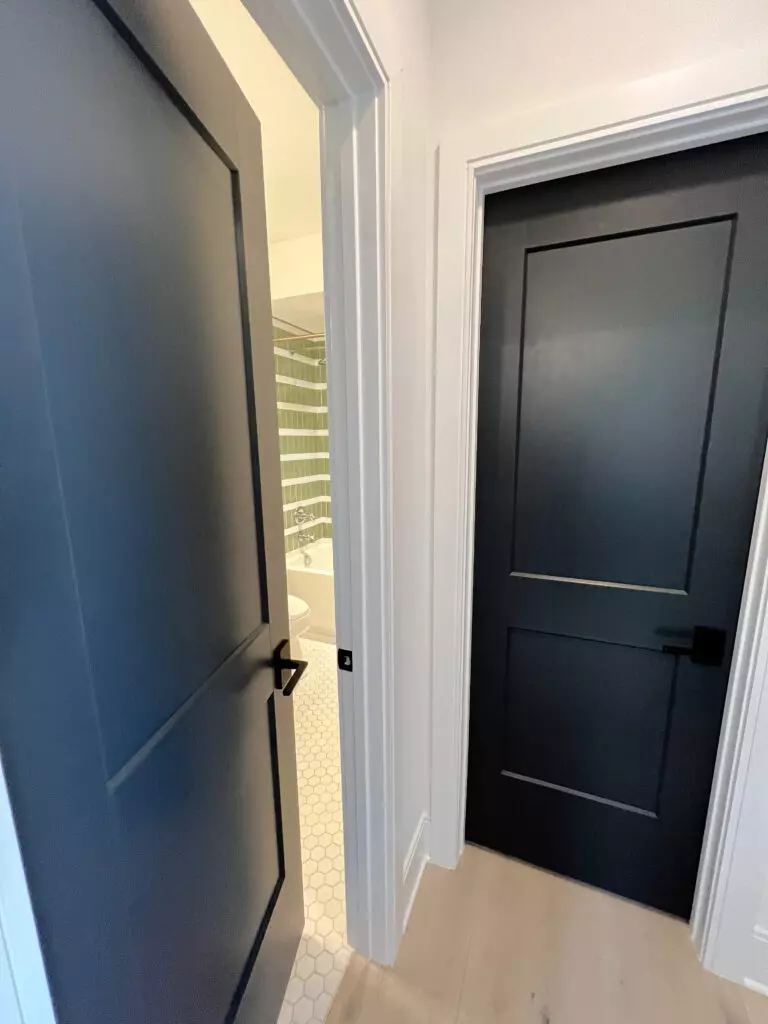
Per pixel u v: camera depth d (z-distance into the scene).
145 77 0.52
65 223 0.42
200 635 0.69
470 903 1.34
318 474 3.55
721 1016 1.07
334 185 0.85
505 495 1.30
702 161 0.99
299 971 1.16
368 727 1.05
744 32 0.86
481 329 1.24
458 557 1.26
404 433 1.03
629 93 0.93
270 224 2.26
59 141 0.41
